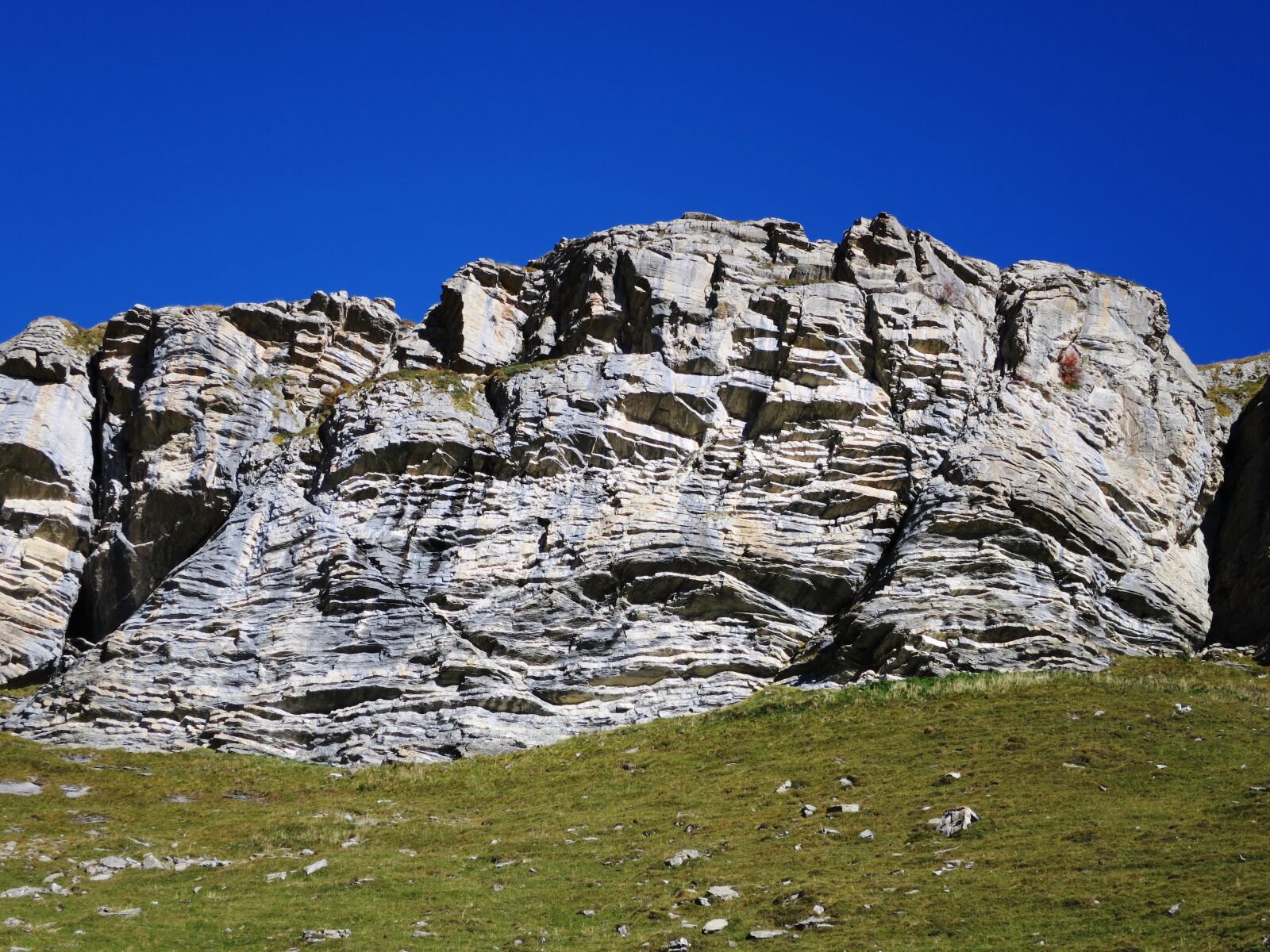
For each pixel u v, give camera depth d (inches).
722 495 2696.9
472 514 2691.9
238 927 1614.2
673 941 1513.3
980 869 1620.3
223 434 2906.0
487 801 2114.9
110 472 2938.0
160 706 2439.7
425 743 2341.3
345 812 2069.4
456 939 1568.7
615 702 2432.3
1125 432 2856.8
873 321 2878.9
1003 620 2411.4
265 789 2201.0
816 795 1955.0
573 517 2662.4
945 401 2787.9
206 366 2962.6
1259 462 2930.6
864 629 2420.0
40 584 2807.6
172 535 2834.6
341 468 2753.4
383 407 2842.0
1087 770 1919.3
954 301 2957.7
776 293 2908.5
